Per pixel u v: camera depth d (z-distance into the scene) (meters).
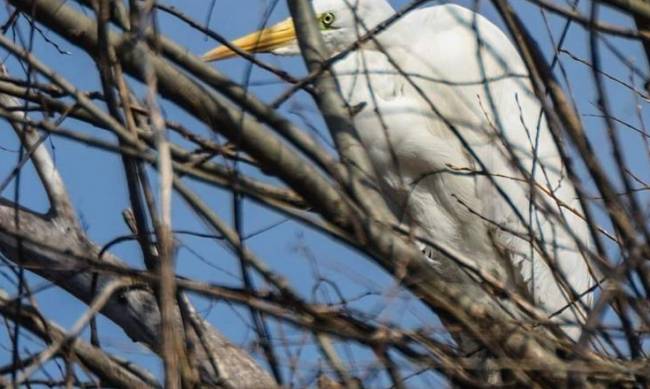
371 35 5.94
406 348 5.67
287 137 5.67
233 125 5.60
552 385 6.04
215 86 5.65
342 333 5.46
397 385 5.49
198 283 5.37
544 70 5.98
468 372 6.16
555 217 5.91
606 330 5.72
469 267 6.04
